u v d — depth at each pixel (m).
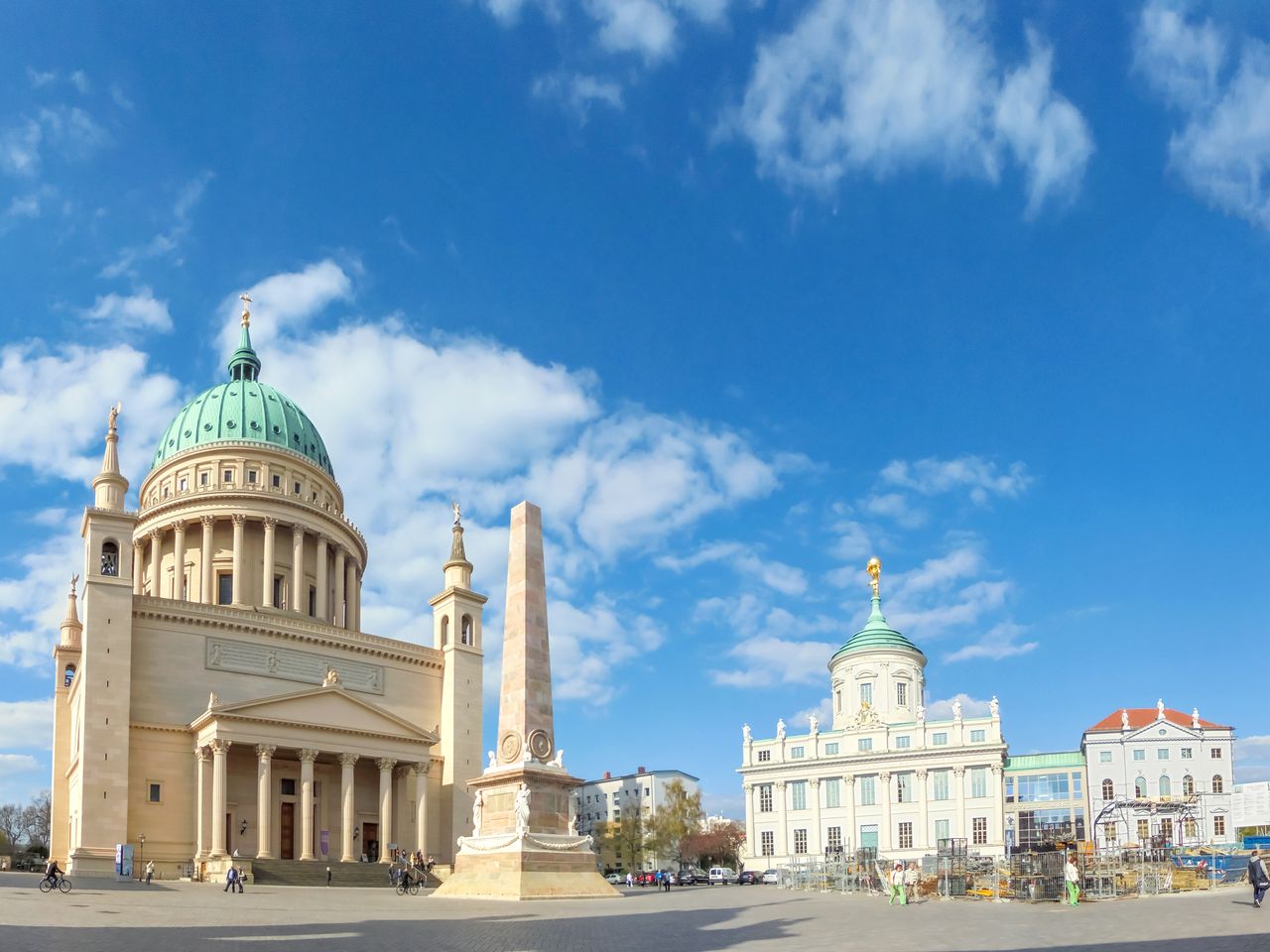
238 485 116.50
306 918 41.09
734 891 86.12
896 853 136.00
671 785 187.38
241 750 91.50
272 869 81.75
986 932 32.88
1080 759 138.38
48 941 29.73
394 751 97.75
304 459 122.31
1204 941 28.05
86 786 84.12
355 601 124.38
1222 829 128.38
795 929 34.88
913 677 150.62
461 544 117.06
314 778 96.31
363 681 105.12
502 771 55.75
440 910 46.28
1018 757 142.12
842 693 152.00
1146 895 60.84
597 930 34.59
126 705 87.44
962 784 135.00
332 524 119.62
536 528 59.12
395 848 92.88
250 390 127.00
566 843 55.56
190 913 44.03
